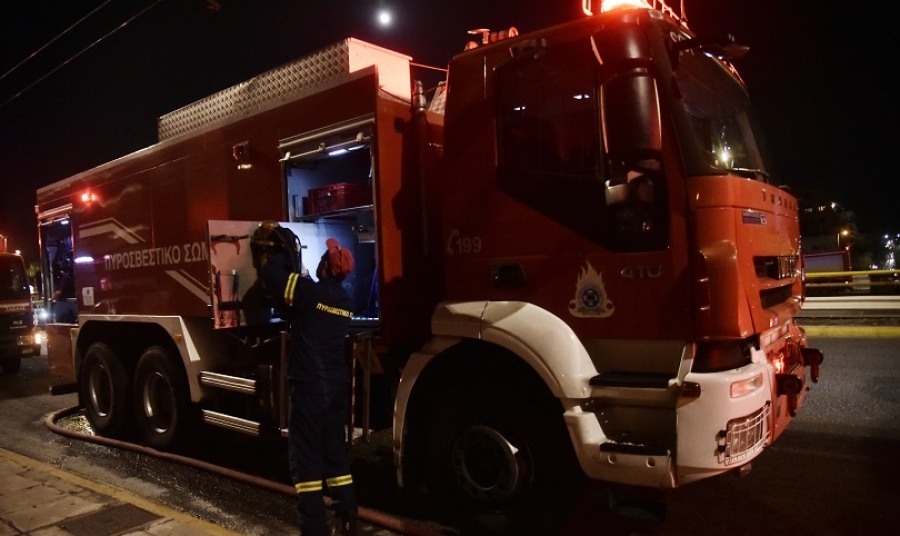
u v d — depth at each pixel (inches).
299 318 153.7
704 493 172.6
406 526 157.2
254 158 203.2
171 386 233.9
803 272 177.2
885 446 199.5
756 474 183.6
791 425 225.1
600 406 135.4
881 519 152.5
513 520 144.8
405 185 172.2
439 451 157.2
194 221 225.9
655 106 119.2
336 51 189.0
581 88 136.2
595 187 134.0
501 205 146.7
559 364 132.7
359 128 169.9
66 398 380.8
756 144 163.0
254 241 175.2
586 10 153.5
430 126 179.6
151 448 245.6
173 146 235.3
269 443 254.1
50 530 158.1
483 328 143.9
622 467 126.0
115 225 266.7
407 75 199.3
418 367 154.9
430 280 177.2
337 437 154.8
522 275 143.7
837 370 301.4
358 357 169.9
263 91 215.6
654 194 127.5
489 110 148.7
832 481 175.8
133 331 260.7
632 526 154.9
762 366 129.6
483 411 149.4
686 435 120.2
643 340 129.6
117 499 179.6
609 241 132.5
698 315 121.3
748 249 126.2
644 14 131.3
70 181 299.4
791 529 149.9
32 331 493.7
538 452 141.7
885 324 440.8
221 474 211.2
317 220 192.9
